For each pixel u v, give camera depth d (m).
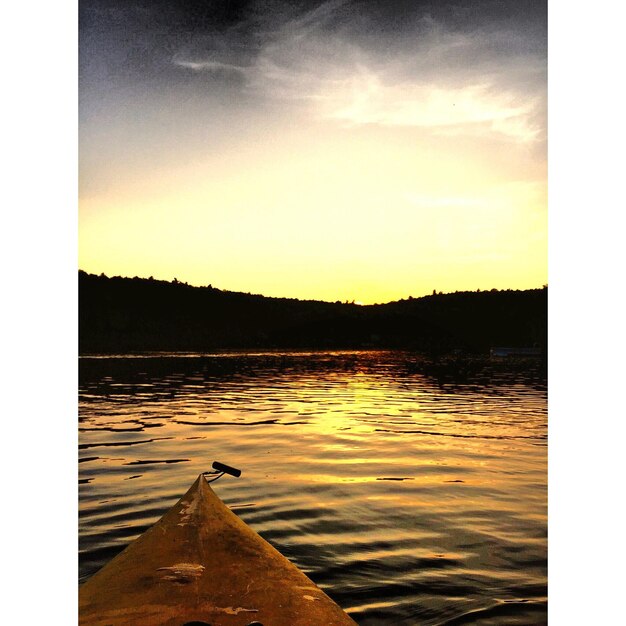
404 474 6.11
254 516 4.75
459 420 9.28
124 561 2.82
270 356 21.86
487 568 3.86
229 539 2.96
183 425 8.72
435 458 6.84
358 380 14.95
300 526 4.54
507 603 3.42
